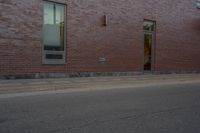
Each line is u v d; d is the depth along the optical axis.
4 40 13.59
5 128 6.83
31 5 14.38
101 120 7.67
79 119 7.72
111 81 14.98
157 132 6.76
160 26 20.12
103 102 10.12
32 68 14.52
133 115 8.28
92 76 16.55
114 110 8.87
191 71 22.41
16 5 13.88
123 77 16.70
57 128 6.89
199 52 22.92
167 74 20.14
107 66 17.28
